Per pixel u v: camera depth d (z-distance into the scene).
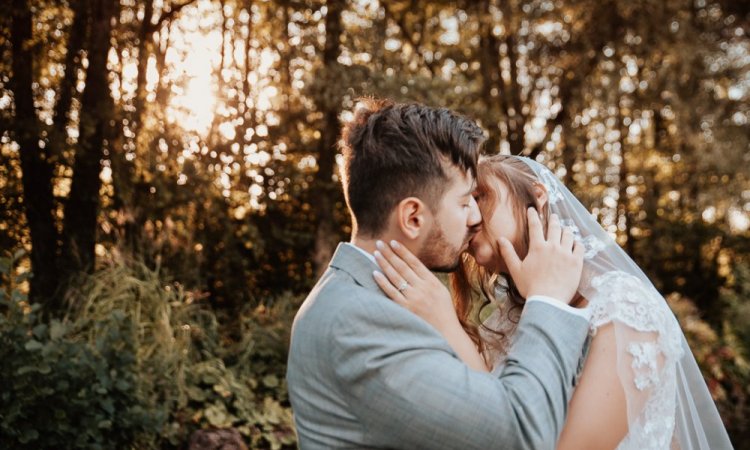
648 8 9.31
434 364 1.44
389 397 1.43
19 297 3.72
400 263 1.58
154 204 6.41
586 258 1.79
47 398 3.63
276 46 7.58
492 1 9.46
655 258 11.73
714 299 11.31
